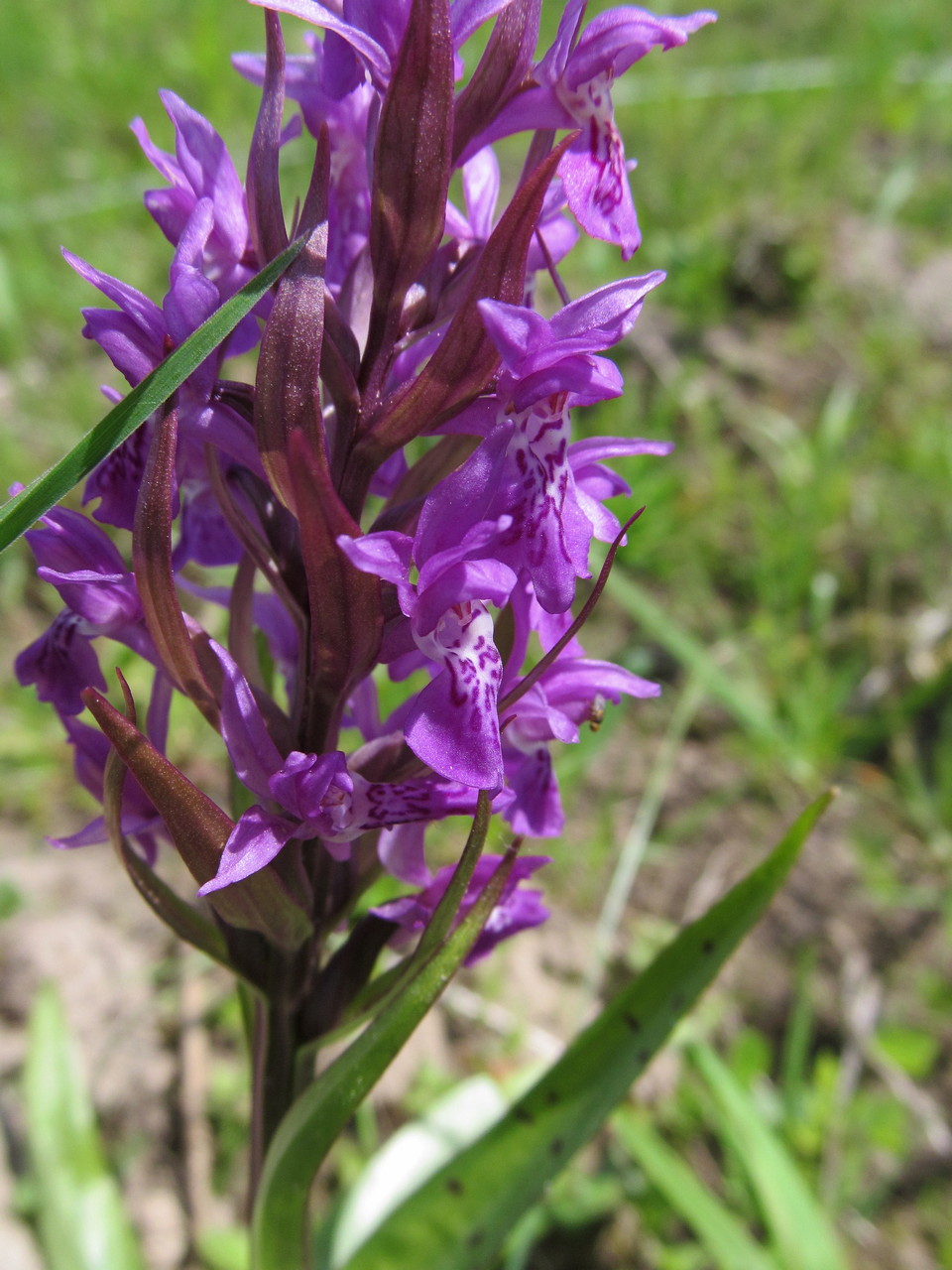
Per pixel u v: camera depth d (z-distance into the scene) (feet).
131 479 0.24
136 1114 0.44
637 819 0.54
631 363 0.75
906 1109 0.46
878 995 0.49
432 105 0.20
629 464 0.64
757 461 0.70
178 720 0.52
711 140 0.96
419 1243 0.30
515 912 0.27
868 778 0.57
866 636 0.62
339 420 0.22
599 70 0.22
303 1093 0.26
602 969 0.50
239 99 0.90
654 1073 0.46
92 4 1.04
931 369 0.77
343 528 0.20
